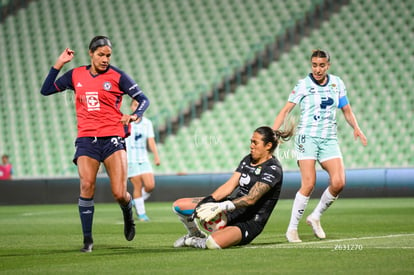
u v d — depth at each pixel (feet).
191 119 255.50
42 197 211.82
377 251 69.92
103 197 207.82
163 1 302.86
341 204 167.63
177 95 262.88
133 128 133.80
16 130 274.77
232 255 68.18
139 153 134.41
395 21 264.72
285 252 70.13
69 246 84.94
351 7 272.51
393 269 57.31
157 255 70.54
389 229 99.96
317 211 87.86
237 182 77.82
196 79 267.18
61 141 265.95
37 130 272.10
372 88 241.96
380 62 250.98
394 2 269.85
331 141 86.84
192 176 202.69
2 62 300.81
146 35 292.20
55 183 211.20
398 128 230.48
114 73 76.23
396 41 257.96
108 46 74.84
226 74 260.83
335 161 86.58
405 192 188.85
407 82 243.40
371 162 225.15
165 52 282.56
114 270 60.03
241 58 270.05
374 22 265.75
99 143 75.97
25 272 60.13
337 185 85.46
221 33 282.77
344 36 263.49
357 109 235.81
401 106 236.02
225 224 75.20
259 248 74.13
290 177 194.80
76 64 293.84
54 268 62.44
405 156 225.35
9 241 93.15
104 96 75.66
